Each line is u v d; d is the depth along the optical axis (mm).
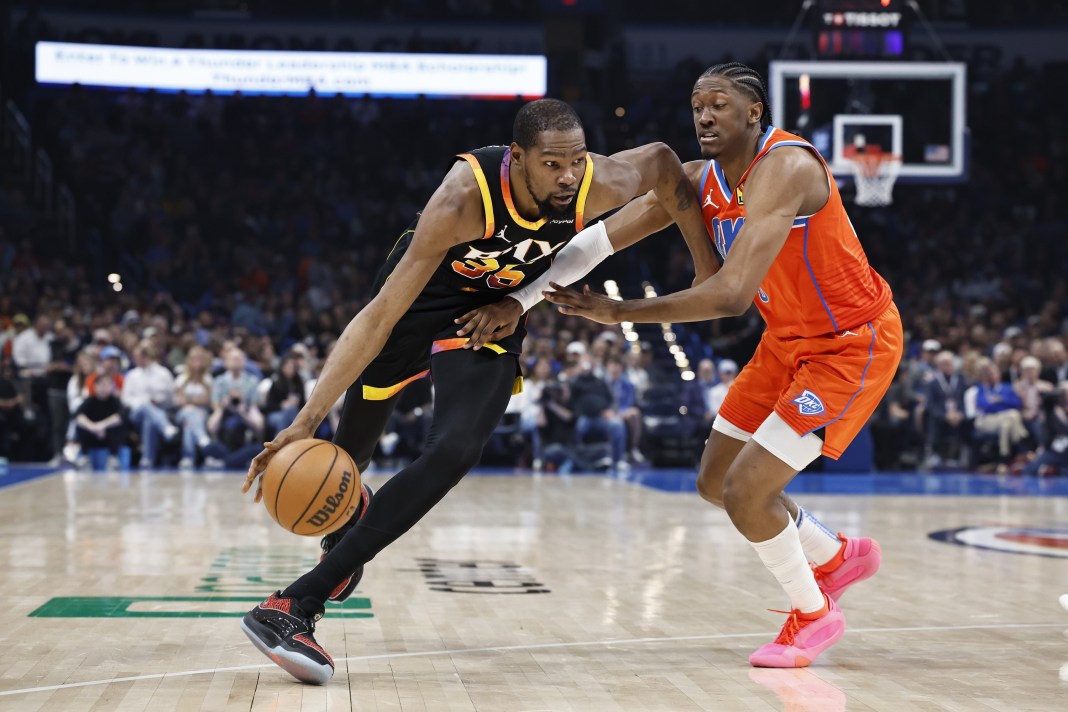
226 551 5492
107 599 4125
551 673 3051
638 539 6223
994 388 12586
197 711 2586
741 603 4211
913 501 8969
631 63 20703
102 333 12078
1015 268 17750
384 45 20047
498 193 2941
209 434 11617
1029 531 6887
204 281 16453
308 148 19156
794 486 10547
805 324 3305
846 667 3180
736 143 3227
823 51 13680
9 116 17750
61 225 16906
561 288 2957
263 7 19719
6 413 12172
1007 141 19500
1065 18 20078
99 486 9352
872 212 18828
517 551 5680
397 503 2967
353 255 17000
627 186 3146
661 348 15945
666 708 2689
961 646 3492
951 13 20219
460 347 3207
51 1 18969
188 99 19438
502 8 20344
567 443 12125
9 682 2859
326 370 2902
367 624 3727
